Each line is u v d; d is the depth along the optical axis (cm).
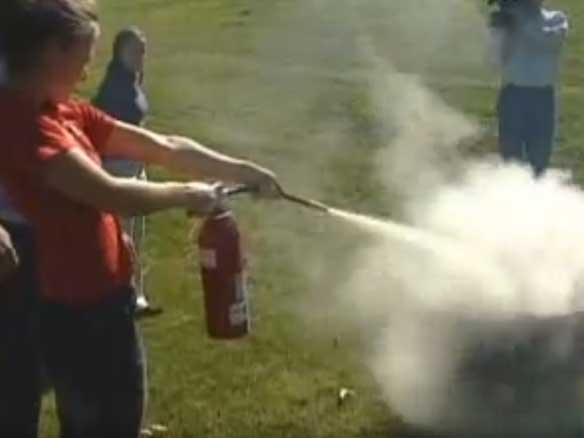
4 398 407
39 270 396
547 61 995
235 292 478
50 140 381
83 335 402
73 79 393
